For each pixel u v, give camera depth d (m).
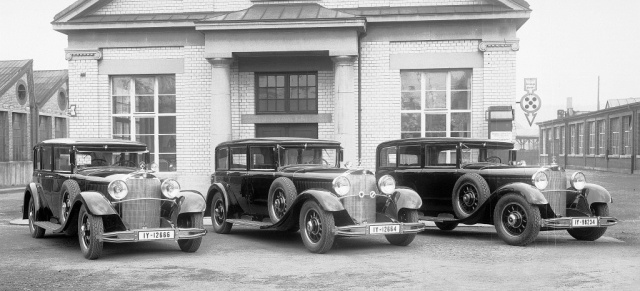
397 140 11.45
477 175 10.00
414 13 15.23
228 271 7.34
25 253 8.87
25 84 32.88
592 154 48.47
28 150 33.06
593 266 7.45
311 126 15.94
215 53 15.24
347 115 14.98
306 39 15.00
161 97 16.50
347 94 14.98
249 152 10.36
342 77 14.98
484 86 15.30
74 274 7.20
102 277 7.01
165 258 8.36
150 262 8.02
